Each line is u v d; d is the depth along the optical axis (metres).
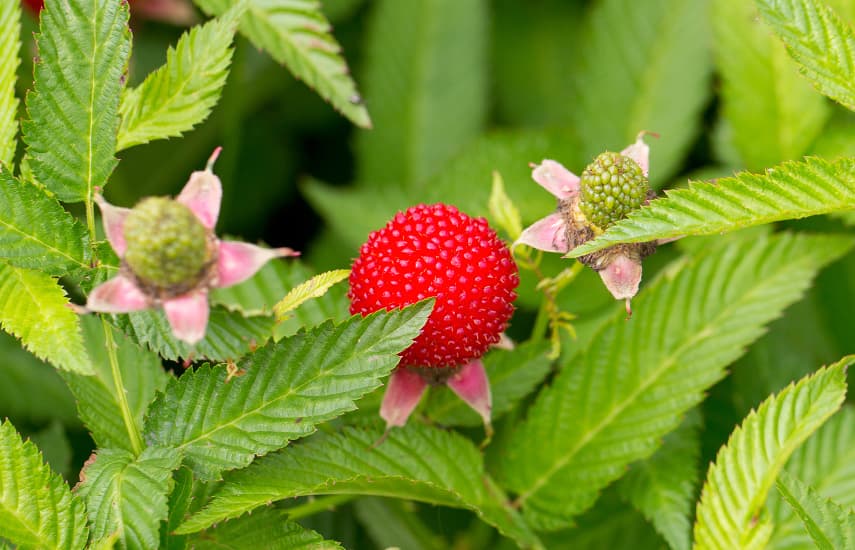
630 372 0.43
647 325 0.43
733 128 0.48
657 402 0.43
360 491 0.40
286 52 0.44
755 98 0.48
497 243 0.40
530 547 0.41
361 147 0.54
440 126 0.54
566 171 0.41
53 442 0.45
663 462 0.43
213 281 0.37
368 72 0.54
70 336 0.38
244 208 0.55
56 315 0.38
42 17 0.39
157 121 0.40
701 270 0.43
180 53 0.40
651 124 0.50
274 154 0.56
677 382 0.43
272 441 0.38
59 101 0.39
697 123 0.50
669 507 0.43
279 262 0.44
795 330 0.48
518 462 0.43
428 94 0.54
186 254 0.36
